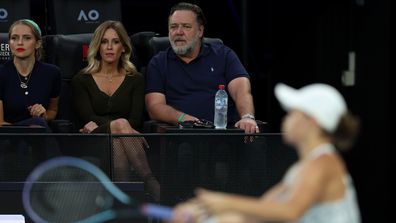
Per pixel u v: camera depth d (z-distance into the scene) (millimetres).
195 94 12234
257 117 18422
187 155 10555
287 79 17906
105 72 12273
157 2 18594
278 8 17906
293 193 6523
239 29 18812
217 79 12336
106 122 11945
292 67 17766
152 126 11984
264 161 10656
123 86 12195
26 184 10320
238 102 12047
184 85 12273
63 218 10352
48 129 11359
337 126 6781
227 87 12352
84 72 12273
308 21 17312
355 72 16094
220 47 12594
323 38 16891
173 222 6934
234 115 12336
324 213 6645
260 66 18234
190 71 12320
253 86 18359
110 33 12195
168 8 18625
